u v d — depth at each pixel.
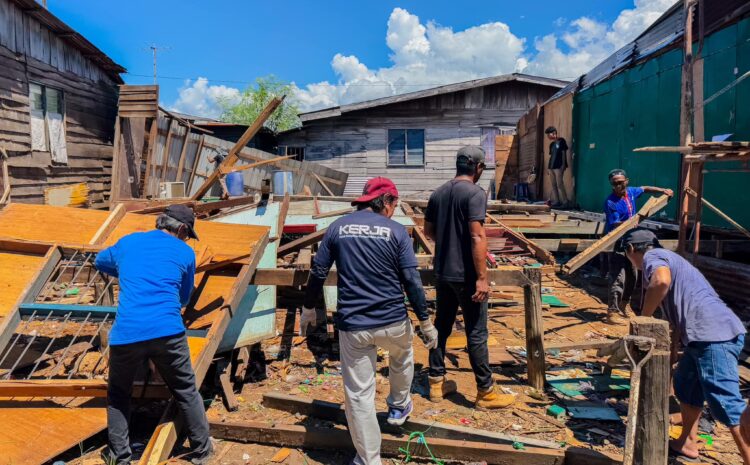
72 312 3.92
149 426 3.78
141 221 5.07
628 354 2.62
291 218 8.21
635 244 3.48
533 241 7.36
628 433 2.56
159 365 3.13
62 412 3.38
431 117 19.77
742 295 6.25
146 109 13.73
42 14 11.33
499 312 6.80
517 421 3.85
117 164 13.66
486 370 3.97
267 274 4.54
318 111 19.16
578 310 7.02
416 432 3.55
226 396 4.07
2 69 10.45
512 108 19.66
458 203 3.79
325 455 3.45
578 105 12.67
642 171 9.45
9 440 3.17
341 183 18.61
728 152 5.23
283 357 5.16
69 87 13.17
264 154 16.86
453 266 3.84
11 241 4.48
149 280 3.15
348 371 3.15
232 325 4.59
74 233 4.81
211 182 8.91
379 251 3.09
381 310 3.08
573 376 4.66
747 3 6.68
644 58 9.27
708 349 3.06
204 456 3.30
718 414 3.03
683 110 6.48
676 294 3.21
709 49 7.61
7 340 3.80
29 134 11.37
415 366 4.87
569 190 13.12
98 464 3.19
